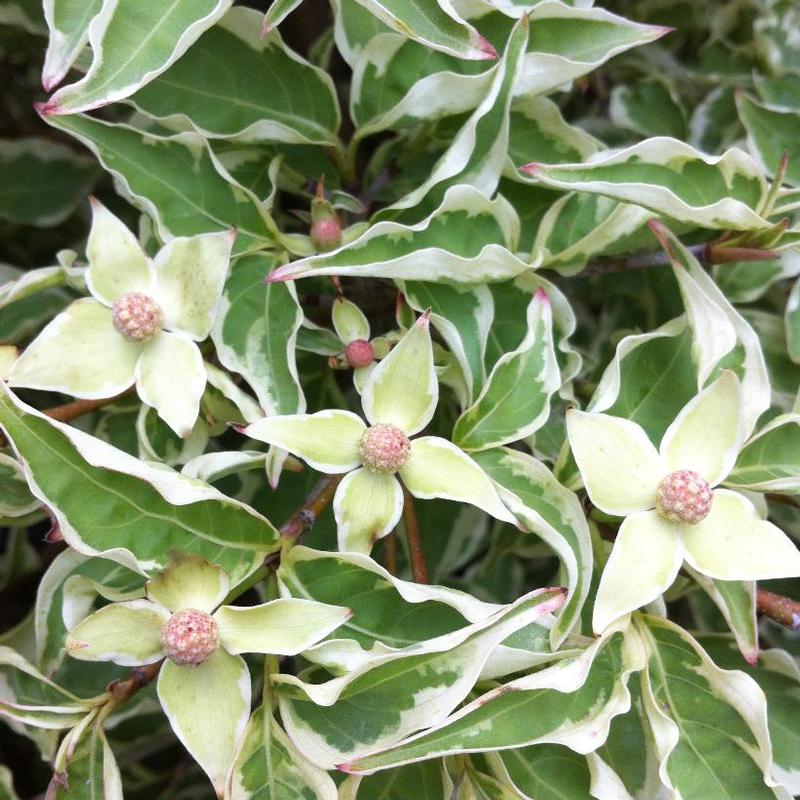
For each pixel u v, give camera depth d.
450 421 0.37
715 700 0.30
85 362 0.31
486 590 0.40
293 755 0.29
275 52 0.35
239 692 0.29
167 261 0.31
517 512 0.30
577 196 0.34
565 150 0.36
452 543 0.38
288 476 0.37
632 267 0.36
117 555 0.29
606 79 0.45
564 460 0.32
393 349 0.30
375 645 0.29
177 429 0.30
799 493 0.31
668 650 0.31
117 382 0.31
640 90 0.43
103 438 0.35
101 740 0.30
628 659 0.30
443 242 0.33
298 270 0.31
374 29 0.35
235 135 0.35
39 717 0.29
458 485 0.30
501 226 0.33
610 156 0.32
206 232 0.33
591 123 0.43
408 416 0.31
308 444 0.30
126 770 0.41
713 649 0.34
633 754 0.31
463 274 0.32
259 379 0.32
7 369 0.32
